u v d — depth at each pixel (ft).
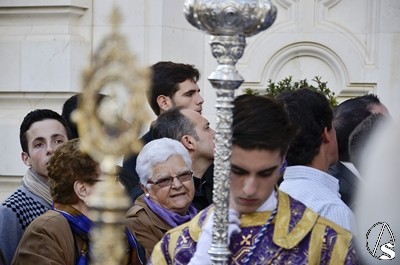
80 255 23.82
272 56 43.60
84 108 16.58
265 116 17.12
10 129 43.16
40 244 23.56
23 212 27.40
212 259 16.92
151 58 42.57
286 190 22.18
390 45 42.60
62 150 24.26
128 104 16.51
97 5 42.96
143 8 42.60
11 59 43.39
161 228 25.68
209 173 28.40
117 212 16.88
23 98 43.52
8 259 26.84
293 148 22.52
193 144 28.25
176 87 31.81
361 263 16.34
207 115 43.60
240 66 43.75
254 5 16.88
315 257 17.56
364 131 23.12
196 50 43.55
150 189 25.96
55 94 43.09
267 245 17.58
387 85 42.68
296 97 22.81
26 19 43.55
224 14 16.80
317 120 22.66
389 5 42.52
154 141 26.20
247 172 17.24
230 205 17.69
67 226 23.86
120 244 16.99
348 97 43.19
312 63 43.52
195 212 26.73
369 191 14.53
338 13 43.24
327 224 17.79
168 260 18.57
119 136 16.55
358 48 42.96
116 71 16.51
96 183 23.97
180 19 43.16
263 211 17.74
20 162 43.16
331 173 27.22
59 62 42.88
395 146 14.10
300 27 43.42
